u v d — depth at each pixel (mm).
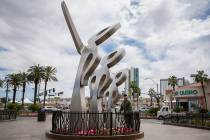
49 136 11562
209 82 45844
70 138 10688
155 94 88750
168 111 35875
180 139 12234
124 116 12188
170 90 62062
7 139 11148
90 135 10836
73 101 13000
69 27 13555
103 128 11500
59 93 59656
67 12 13422
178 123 22641
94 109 14047
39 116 24938
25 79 57844
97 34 13570
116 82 16453
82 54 13508
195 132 15844
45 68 56844
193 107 47875
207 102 45750
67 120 11734
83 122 11781
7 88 60000
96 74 14797
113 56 14664
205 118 20547
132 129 12008
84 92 13281
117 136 10734
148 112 44969
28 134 13055
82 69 13219
